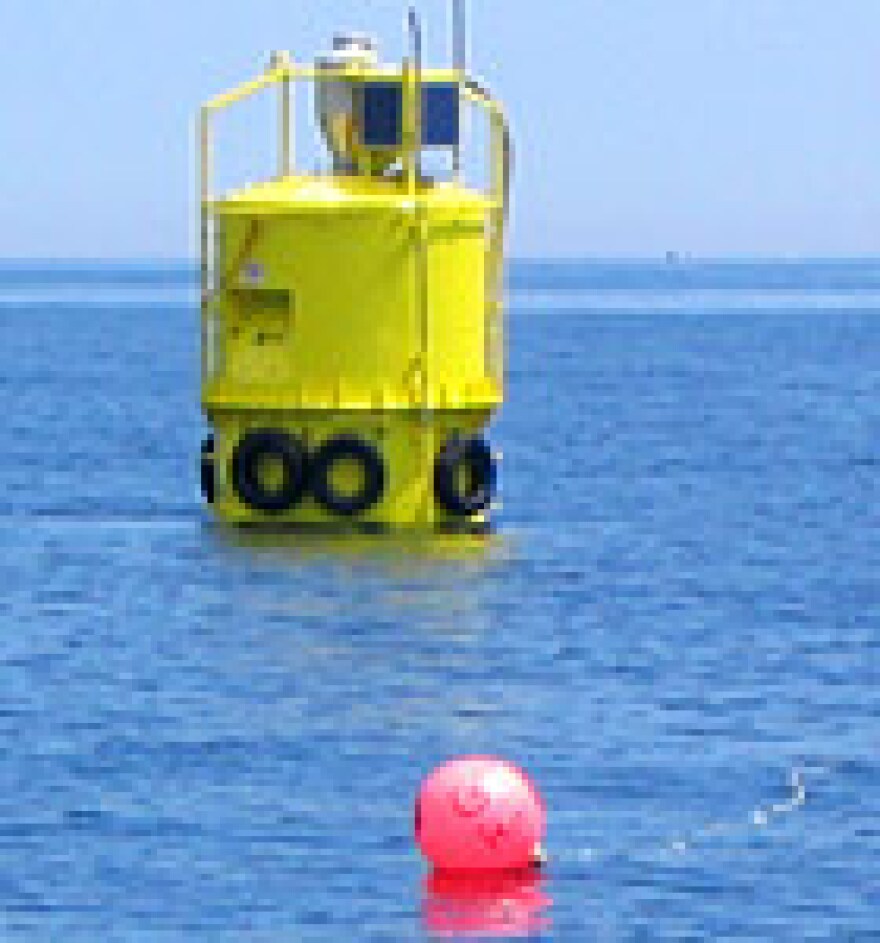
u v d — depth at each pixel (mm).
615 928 57188
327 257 103750
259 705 77000
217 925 57250
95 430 165750
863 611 93625
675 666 83000
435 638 86938
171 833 63469
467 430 105562
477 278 104875
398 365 104188
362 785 67812
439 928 57125
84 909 58188
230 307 104812
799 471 141750
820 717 75750
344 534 105062
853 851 62156
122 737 72875
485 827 60094
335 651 84750
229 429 105625
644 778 68562
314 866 60969
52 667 82438
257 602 93000
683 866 61000
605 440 160125
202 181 105000
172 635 87438
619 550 107062
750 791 67250
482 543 106188
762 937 56594
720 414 180250
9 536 110375
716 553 107312
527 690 79250
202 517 115250
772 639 87875
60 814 64938
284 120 106688
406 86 105188
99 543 107562
